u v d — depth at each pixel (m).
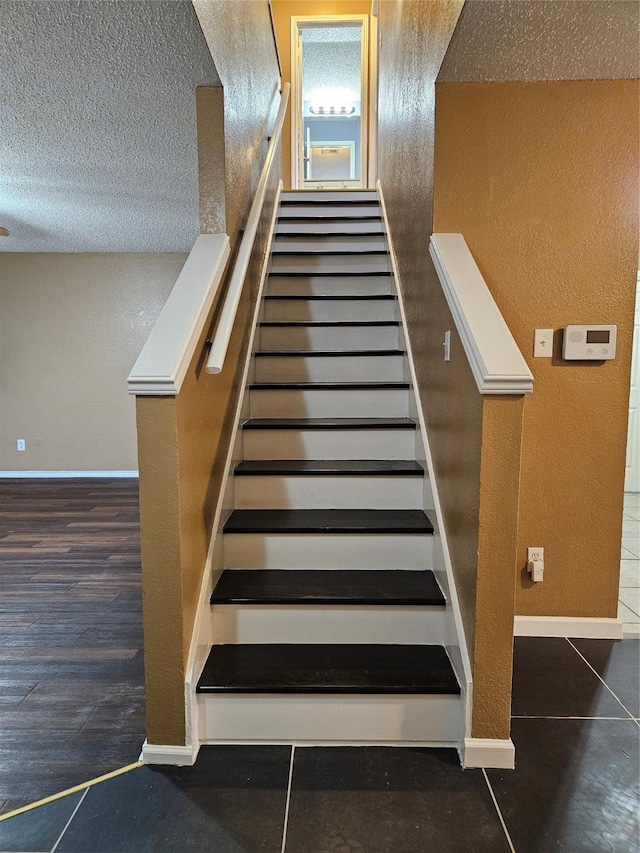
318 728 1.62
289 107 5.77
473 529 1.53
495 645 1.51
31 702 1.84
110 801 1.42
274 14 5.78
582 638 2.22
